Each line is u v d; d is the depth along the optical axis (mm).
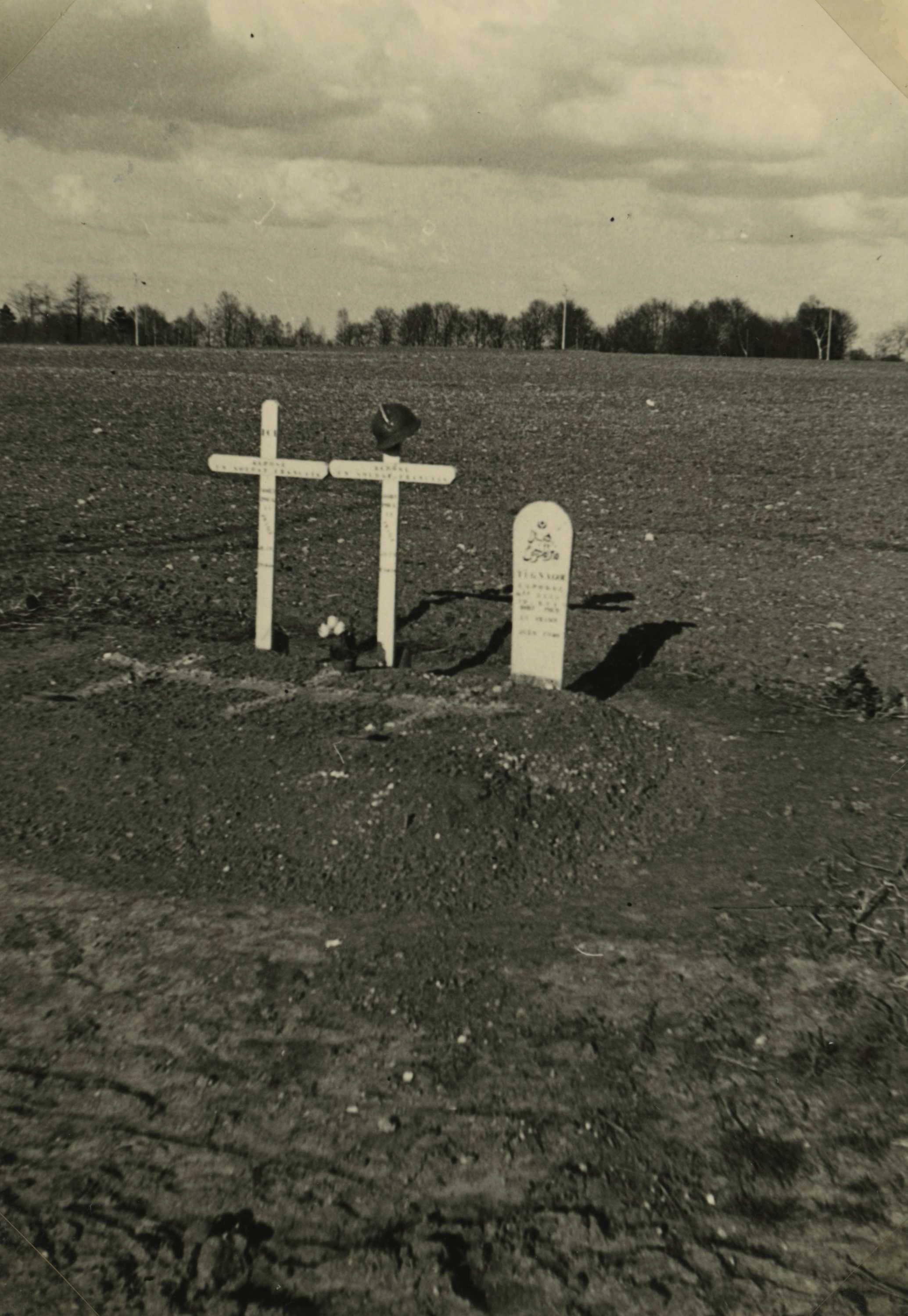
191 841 4426
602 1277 2502
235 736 5199
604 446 14094
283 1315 2398
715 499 11477
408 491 11727
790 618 7750
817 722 5918
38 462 12281
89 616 7332
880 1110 3027
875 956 3758
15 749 5195
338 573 8680
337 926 3895
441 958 3699
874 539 9961
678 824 4688
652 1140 2902
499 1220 2645
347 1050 3236
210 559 8953
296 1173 2773
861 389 19750
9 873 4227
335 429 14555
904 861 4391
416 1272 2502
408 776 4688
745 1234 2619
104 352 25188
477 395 18141
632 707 6016
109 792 4785
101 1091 3059
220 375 20016
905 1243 2604
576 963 3678
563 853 4375
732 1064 3201
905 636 7352
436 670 6297
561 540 5535
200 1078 3115
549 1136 2904
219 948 3756
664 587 8484
